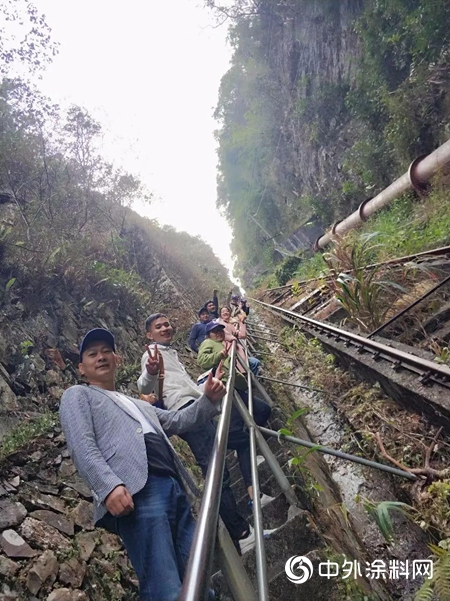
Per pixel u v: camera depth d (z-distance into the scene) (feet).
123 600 9.29
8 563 8.23
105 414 6.50
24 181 26.11
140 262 43.60
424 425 12.87
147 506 5.72
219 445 5.77
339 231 53.01
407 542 10.82
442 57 40.47
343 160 67.05
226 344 14.55
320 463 13.99
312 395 20.20
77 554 9.38
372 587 9.43
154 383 10.30
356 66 62.49
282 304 44.80
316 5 72.69
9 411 13.39
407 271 20.74
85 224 31.14
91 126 31.24
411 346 15.89
